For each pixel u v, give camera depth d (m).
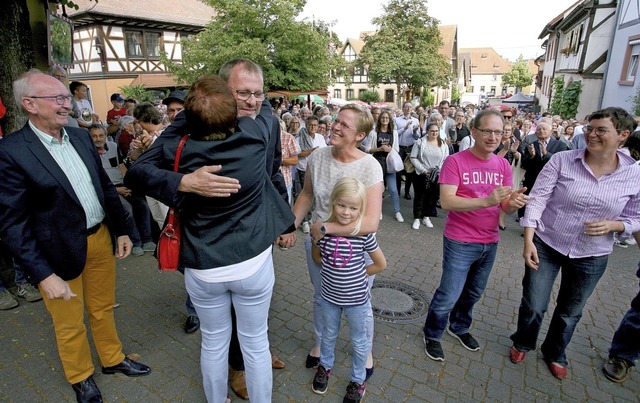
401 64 28.31
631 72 11.97
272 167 2.31
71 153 2.15
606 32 14.43
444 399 2.49
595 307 3.71
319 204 2.38
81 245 2.16
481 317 3.46
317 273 2.50
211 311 1.87
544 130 5.36
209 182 1.47
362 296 2.26
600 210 2.38
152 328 3.17
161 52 17.92
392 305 3.60
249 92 1.92
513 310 3.59
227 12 15.41
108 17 18.28
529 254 2.57
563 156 2.51
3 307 3.37
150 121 3.36
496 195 2.28
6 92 4.01
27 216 1.95
